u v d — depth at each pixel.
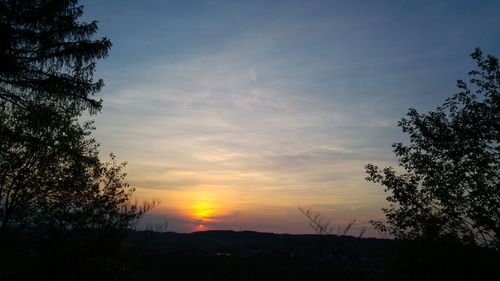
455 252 11.95
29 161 11.91
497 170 12.62
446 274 11.98
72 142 12.69
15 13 9.26
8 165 11.28
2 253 11.00
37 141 11.45
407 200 13.48
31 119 11.23
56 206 12.14
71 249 12.22
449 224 12.63
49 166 12.20
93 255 12.49
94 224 13.05
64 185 12.25
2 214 11.19
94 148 13.75
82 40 10.47
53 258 11.62
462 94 13.56
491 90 13.12
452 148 13.28
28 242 11.83
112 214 13.44
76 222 12.55
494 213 12.07
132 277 14.41
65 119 12.44
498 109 12.75
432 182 13.13
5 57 8.84
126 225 13.80
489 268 11.61
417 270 12.42
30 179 11.70
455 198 12.70
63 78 10.44
